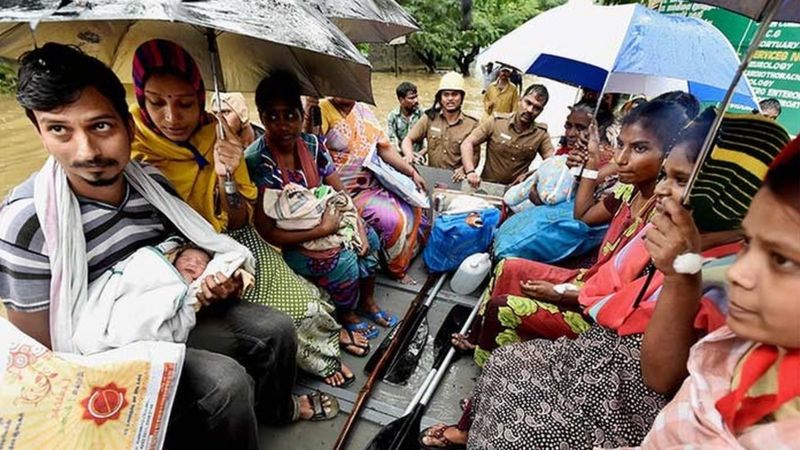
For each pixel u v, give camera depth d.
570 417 1.17
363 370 2.08
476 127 3.71
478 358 1.93
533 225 2.26
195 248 1.44
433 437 1.64
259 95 1.97
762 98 2.75
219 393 1.23
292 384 1.69
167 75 1.48
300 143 2.18
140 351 1.06
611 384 1.17
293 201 1.99
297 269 2.12
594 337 1.28
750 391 0.66
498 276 2.02
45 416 0.96
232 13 1.02
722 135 0.87
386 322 2.41
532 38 2.03
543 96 3.35
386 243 2.66
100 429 0.99
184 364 1.25
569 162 2.23
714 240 0.94
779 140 0.81
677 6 3.26
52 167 1.13
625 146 1.46
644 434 1.12
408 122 4.35
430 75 14.59
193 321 1.27
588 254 2.25
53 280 1.11
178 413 1.28
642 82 2.55
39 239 1.10
